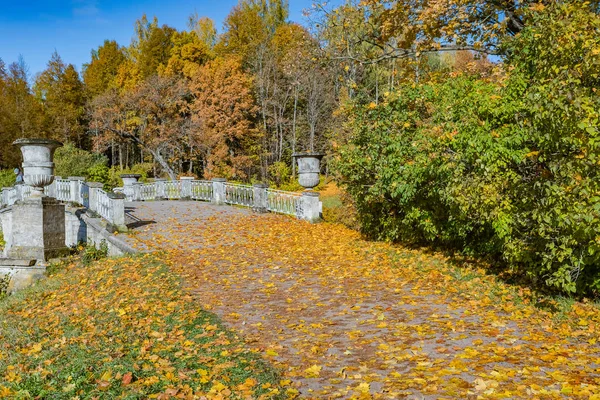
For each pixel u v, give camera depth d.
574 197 5.85
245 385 4.58
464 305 7.09
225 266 10.88
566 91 6.16
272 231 15.50
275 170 37.34
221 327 6.62
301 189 33.66
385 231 12.78
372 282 8.77
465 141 8.14
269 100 38.34
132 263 11.44
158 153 37.22
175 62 43.66
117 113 38.47
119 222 15.22
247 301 8.01
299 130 39.72
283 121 38.56
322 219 17.67
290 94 39.47
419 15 13.68
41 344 6.34
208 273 10.23
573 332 5.71
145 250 12.88
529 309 6.72
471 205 7.73
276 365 5.14
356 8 15.69
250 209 20.83
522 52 8.80
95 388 4.57
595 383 4.22
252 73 41.47
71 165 35.50
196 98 39.16
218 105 36.97
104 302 8.45
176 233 15.41
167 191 25.98
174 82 40.72
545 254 6.52
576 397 3.97
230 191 22.45
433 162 9.21
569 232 6.11
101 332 6.71
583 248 6.19
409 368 4.85
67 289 10.27
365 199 11.98
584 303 6.89
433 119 9.75
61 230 14.40
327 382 4.64
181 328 6.68
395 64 25.64
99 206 16.38
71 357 5.62
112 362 5.25
